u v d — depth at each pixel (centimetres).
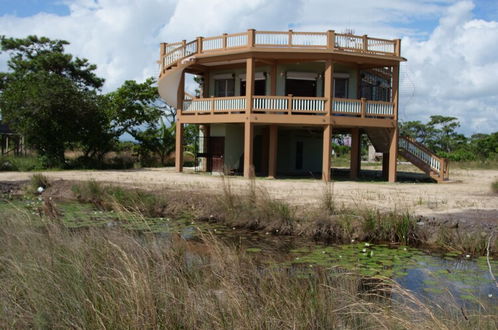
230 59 2052
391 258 804
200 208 1212
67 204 1345
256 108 2005
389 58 2038
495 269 737
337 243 934
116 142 3055
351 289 534
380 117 2147
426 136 5834
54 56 3491
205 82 2453
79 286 448
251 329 398
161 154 3158
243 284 509
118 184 1608
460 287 632
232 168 2311
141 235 759
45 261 521
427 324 399
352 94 2264
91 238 595
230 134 2344
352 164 2189
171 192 1370
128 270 454
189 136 3819
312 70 2230
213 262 588
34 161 2519
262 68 2247
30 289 452
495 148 4603
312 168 2741
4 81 3525
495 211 1125
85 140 2605
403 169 3347
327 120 1967
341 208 1093
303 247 886
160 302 433
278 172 2564
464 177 2444
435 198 1384
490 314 450
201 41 2136
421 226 968
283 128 2488
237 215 1096
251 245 897
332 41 1955
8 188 1658
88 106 2536
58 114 2444
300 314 425
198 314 428
